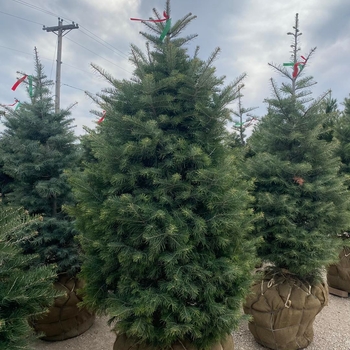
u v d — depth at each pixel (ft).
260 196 12.03
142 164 8.52
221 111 8.54
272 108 12.96
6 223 7.22
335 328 13.98
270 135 12.98
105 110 8.96
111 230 8.28
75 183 9.02
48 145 13.03
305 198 11.98
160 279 8.21
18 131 13.17
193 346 8.25
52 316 12.00
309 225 11.93
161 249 7.90
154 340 8.12
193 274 7.86
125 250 7.85
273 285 11.96
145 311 7.55
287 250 11.44
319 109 12.99
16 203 12.55
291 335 11.68
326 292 12.30
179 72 9.12
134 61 9.10
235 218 8.31
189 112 8.59
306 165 11.56
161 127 8.84
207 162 8.28
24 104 13.41
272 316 11.57
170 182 8.00
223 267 8.09
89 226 9.02
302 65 13.62
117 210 7.85
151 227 7.50
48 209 12.64
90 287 9.07
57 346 12.23
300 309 11.44
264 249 12.01
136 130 8.25
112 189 8.24
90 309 9.09
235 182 9.25
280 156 12.71
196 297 8.17
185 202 8.30
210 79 8.73
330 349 12.25
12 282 6.94
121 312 7.36
